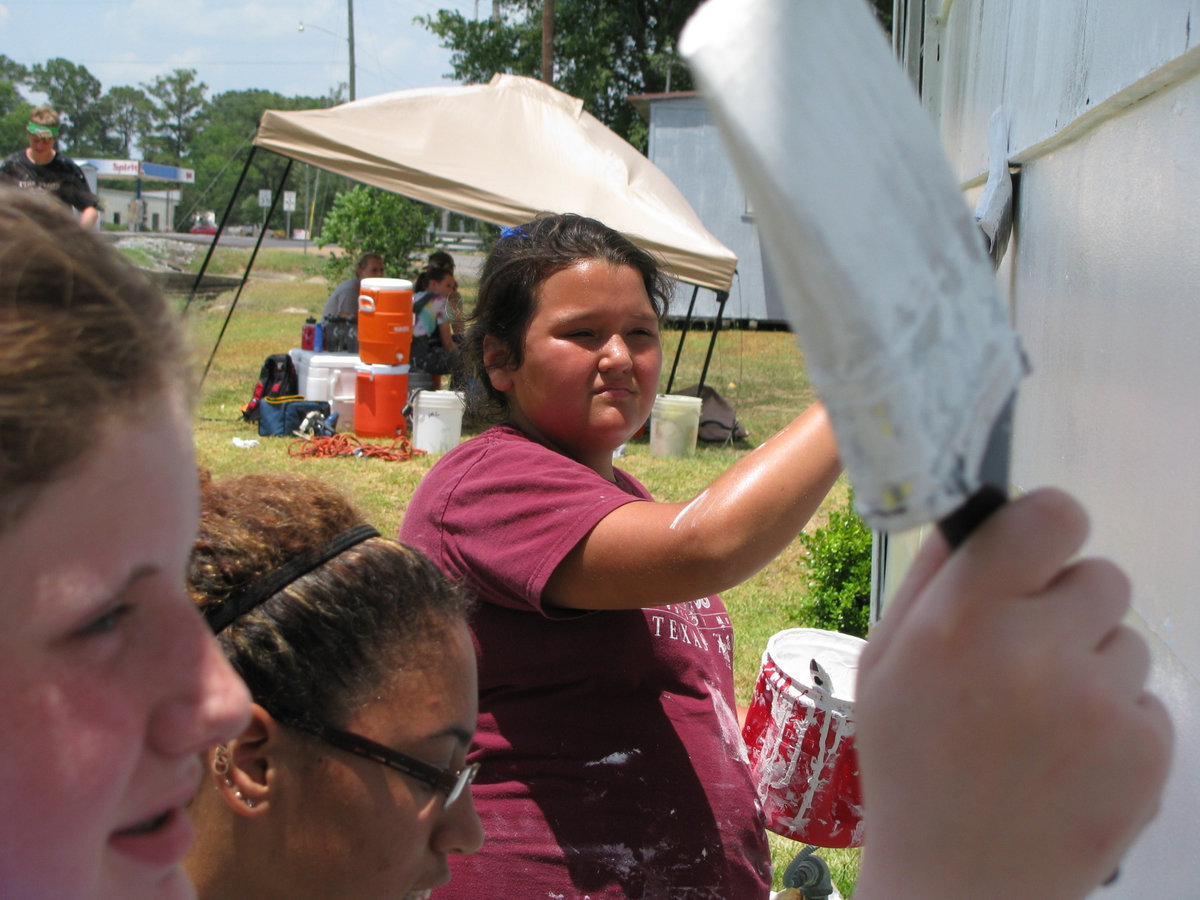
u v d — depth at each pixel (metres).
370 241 21.05
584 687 1.66
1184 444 0.80
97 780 0.48
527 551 1.53
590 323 1.74
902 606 0.46
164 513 0.48
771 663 2.04
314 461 8.22
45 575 0.44
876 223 0.31
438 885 1.23
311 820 1.09
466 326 2.00
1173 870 0.77
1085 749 0.40
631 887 1.62
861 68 0.32
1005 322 0.35
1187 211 0.81
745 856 1.70
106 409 0.44
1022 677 0.39
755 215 0.30
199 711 0.51
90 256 0.46
